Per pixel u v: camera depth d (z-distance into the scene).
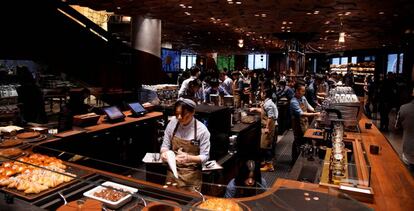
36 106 5.89
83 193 2.02
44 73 8.38
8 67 7.48
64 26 8.09
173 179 2.20
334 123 3.40
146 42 9.62
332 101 4.92
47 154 2.74
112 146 4.44
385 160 3.08
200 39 18.16
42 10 7.61
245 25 11.59
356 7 7.49
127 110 5.79
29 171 2.26
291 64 14.37
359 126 4.88
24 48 7.41
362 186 2.19
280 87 9.56
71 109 4.13
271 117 5.82
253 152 5.36
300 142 5.45
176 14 9.03
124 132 4.71
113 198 1.86
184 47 24.48
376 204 2.06
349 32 12.88
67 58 8.30
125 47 9.38
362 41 16.55
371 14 8.45
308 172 2.70
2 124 4.97
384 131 9.80
